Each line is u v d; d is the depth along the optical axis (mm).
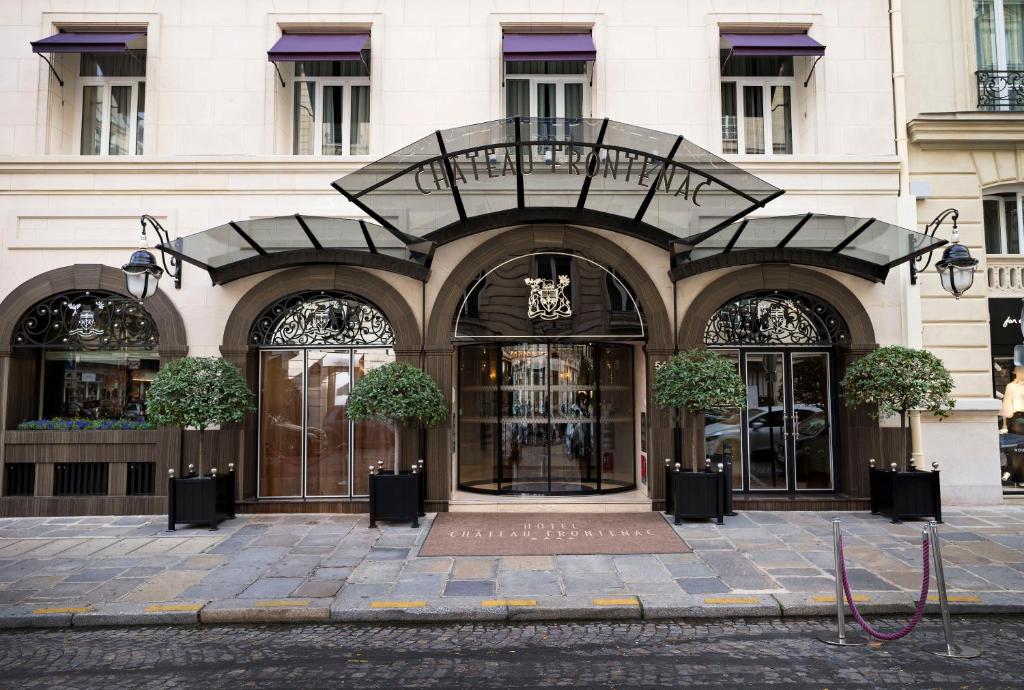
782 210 9555
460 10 9719
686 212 8969
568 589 5848
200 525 8312
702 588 5863
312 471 9398
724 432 9633
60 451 9000
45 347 9422
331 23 9672
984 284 9586
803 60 10109
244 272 9062
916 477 8320
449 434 9188
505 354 9938
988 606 5480
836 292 9258
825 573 6270
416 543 7395
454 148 7297
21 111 9500
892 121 9734
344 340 9445
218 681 4316
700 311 9250
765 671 4418
